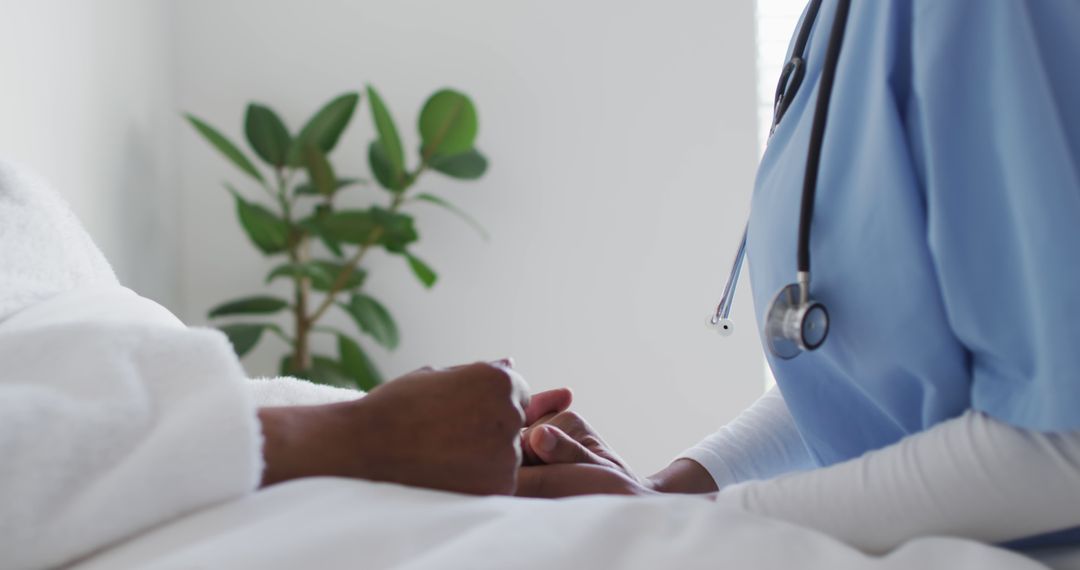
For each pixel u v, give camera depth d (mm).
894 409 709
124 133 2738
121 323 636
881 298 677
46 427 549
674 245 3320
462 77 3309
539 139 3318
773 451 1043
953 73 651
